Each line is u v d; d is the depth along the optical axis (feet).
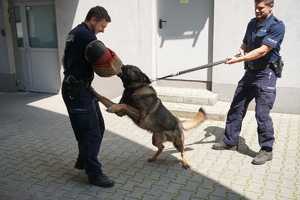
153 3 21.72
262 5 12.35
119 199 10.93
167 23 21.97
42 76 26.84
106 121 19.62
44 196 11.14
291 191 11.31
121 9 22.53
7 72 27.22
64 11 24.17
